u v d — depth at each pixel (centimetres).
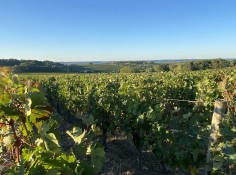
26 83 195
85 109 984
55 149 160
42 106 193
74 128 178
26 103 178
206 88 871
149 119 560
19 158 193
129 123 648
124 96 741
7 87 195
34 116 193
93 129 188
